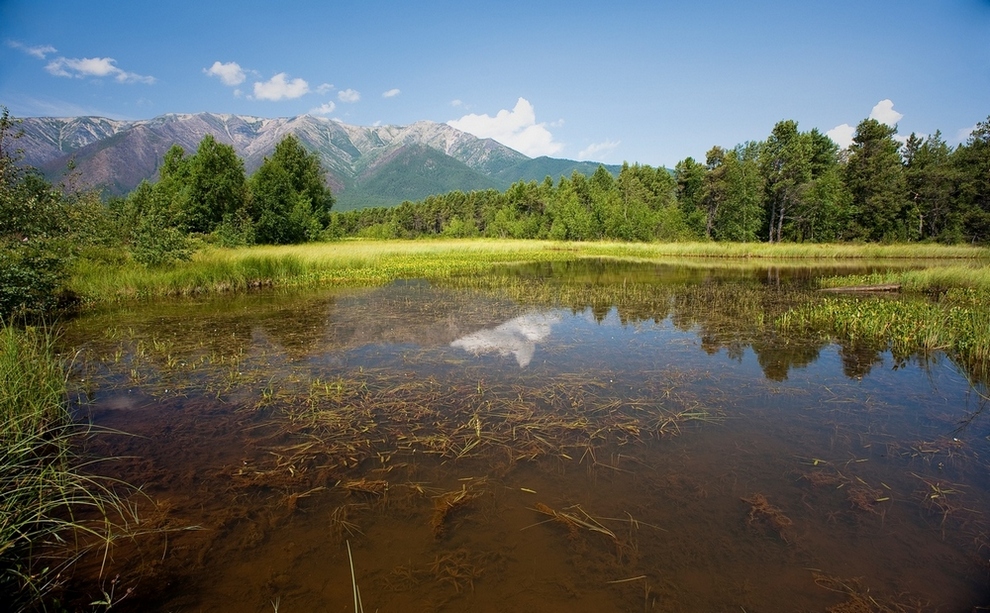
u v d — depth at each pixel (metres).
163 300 12.57
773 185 41.91
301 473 3.89
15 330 6.40
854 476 3.92
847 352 7.66
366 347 7.79
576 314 10.65
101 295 12.16
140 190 30.72
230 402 5.42
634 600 2.61
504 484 3.76
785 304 12.12
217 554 2.95
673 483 3.79
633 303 12.16
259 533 3.15
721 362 7.09
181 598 2.59
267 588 2.67
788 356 7.43
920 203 40.09
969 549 3.05
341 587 2.68
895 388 6.03
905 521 3.34
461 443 4.44
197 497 3.54
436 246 33.94
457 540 3.09
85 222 14.48
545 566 2.86
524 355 7.37
